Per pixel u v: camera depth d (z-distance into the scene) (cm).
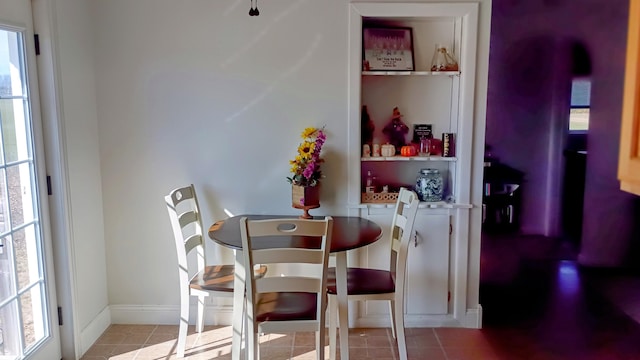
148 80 305
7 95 235
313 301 251
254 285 233
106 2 299
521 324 326
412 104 323
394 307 292
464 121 304
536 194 333
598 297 340
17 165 243
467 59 298
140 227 320
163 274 325
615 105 318
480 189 312
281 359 285
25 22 248
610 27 311
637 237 331
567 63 318
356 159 308
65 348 281
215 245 321
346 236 262
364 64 306
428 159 312
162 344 301
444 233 317
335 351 281
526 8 314
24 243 249
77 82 284
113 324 327
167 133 310
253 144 311
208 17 300
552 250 339
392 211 314
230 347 297
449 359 284
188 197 298
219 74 305
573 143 327
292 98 306
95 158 307
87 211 297
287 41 301
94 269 307
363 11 295
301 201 295
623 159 92
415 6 293
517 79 321
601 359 285
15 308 242
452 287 322
